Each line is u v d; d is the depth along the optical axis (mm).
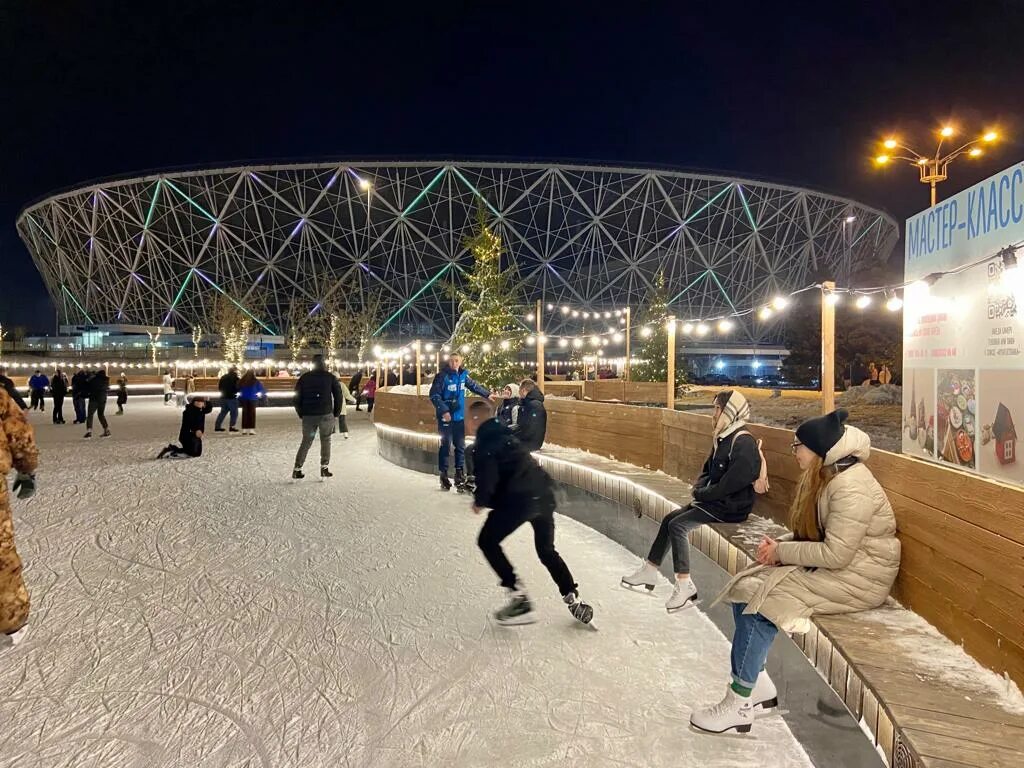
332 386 9797
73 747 2779
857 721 2309
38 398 23922
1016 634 2145
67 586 4852
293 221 71500
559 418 9180
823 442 2869
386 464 11383
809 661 2797
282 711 3084
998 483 2279
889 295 5520
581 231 73625
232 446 13562
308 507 7707
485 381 12219
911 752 1871
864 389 15438
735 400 4297
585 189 71938
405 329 73562
